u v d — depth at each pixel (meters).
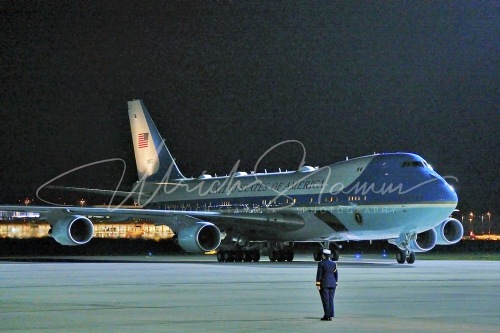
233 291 30.06
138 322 20.31
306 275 39.56
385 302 25.75
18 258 69.06
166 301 25.98
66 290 30.50
